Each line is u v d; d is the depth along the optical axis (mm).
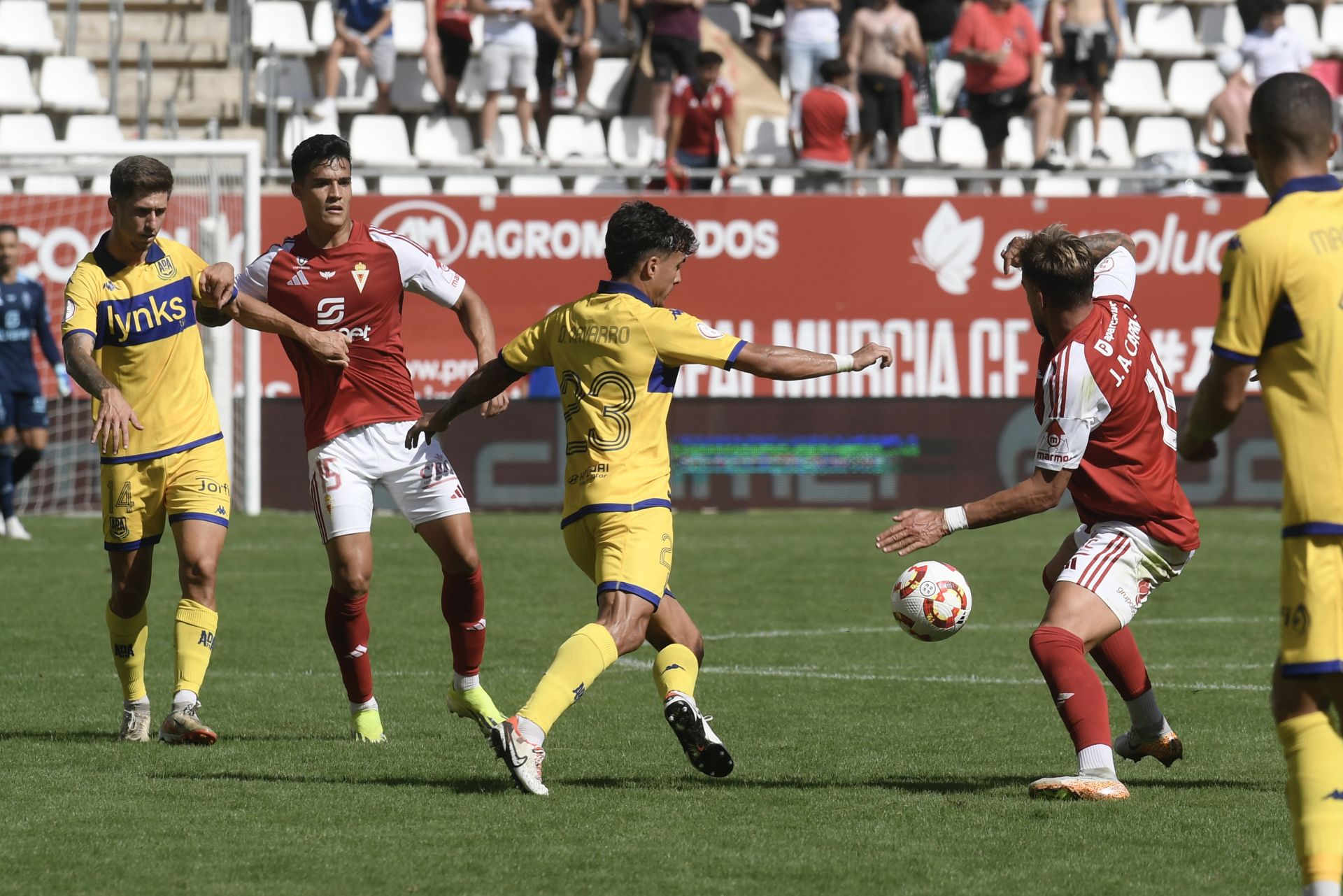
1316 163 14945
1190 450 15750
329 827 18391
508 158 71625
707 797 20078
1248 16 72500
